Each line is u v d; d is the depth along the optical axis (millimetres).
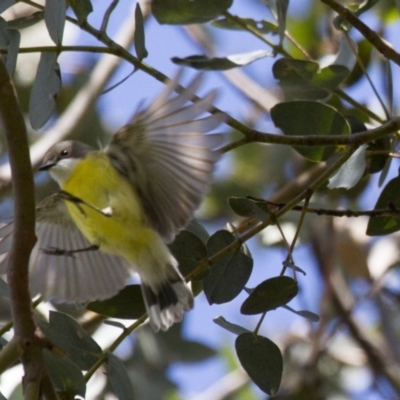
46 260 10016
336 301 15352
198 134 8156
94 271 9875
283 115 9523
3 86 7160
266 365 8383
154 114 8328
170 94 7930
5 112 7184
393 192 9570
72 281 9812
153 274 9008
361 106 10266
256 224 9320
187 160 8500
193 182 8562
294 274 8234
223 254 8531
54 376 8266
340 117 9469
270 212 8469
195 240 8789
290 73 10000
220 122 7961
